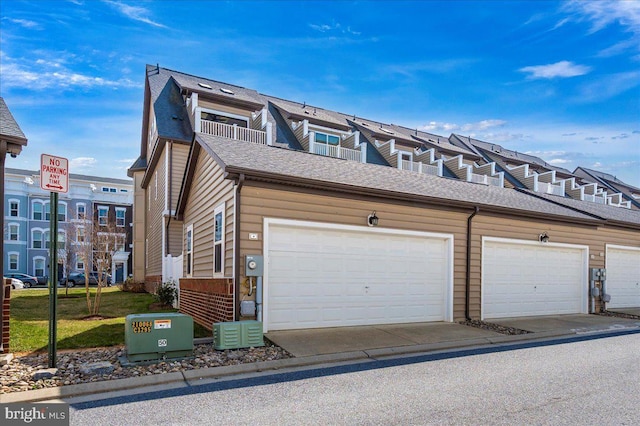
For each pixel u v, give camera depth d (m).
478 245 11.44
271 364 6.31
